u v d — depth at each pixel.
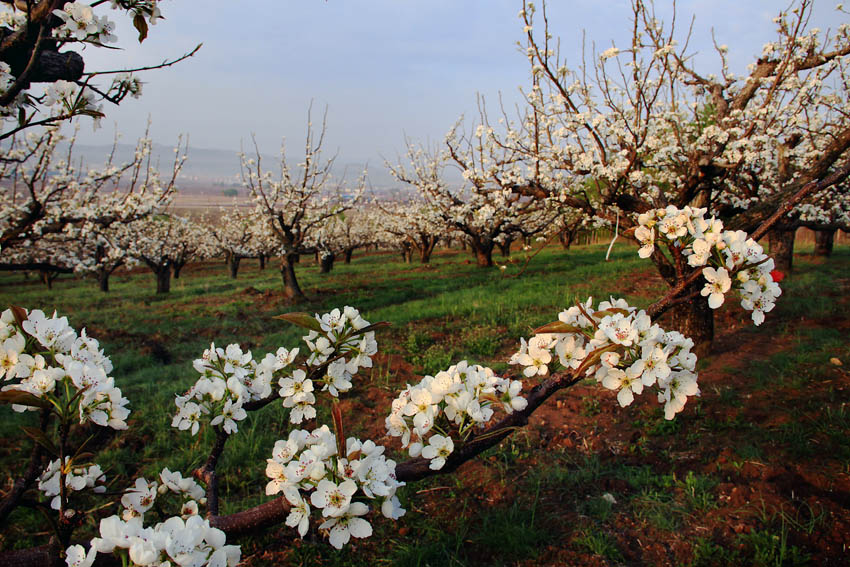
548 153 6.73
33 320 1.44
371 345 1.81
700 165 5.73
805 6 5.00
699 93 7.62
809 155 7.89
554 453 4.14
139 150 9.33
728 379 5.21
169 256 18.02
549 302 9.54
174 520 1.09
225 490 3.97
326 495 1.25
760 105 7.33
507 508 3.44
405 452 4.33
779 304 7.82
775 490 3.31
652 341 1.39
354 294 14.06
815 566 2.69
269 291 15.43
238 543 3.23
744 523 3.07
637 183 6.30
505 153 8.19
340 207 14.84
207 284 19.84
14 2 2.03
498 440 1.54
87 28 1.74
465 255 30.00
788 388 4.79
